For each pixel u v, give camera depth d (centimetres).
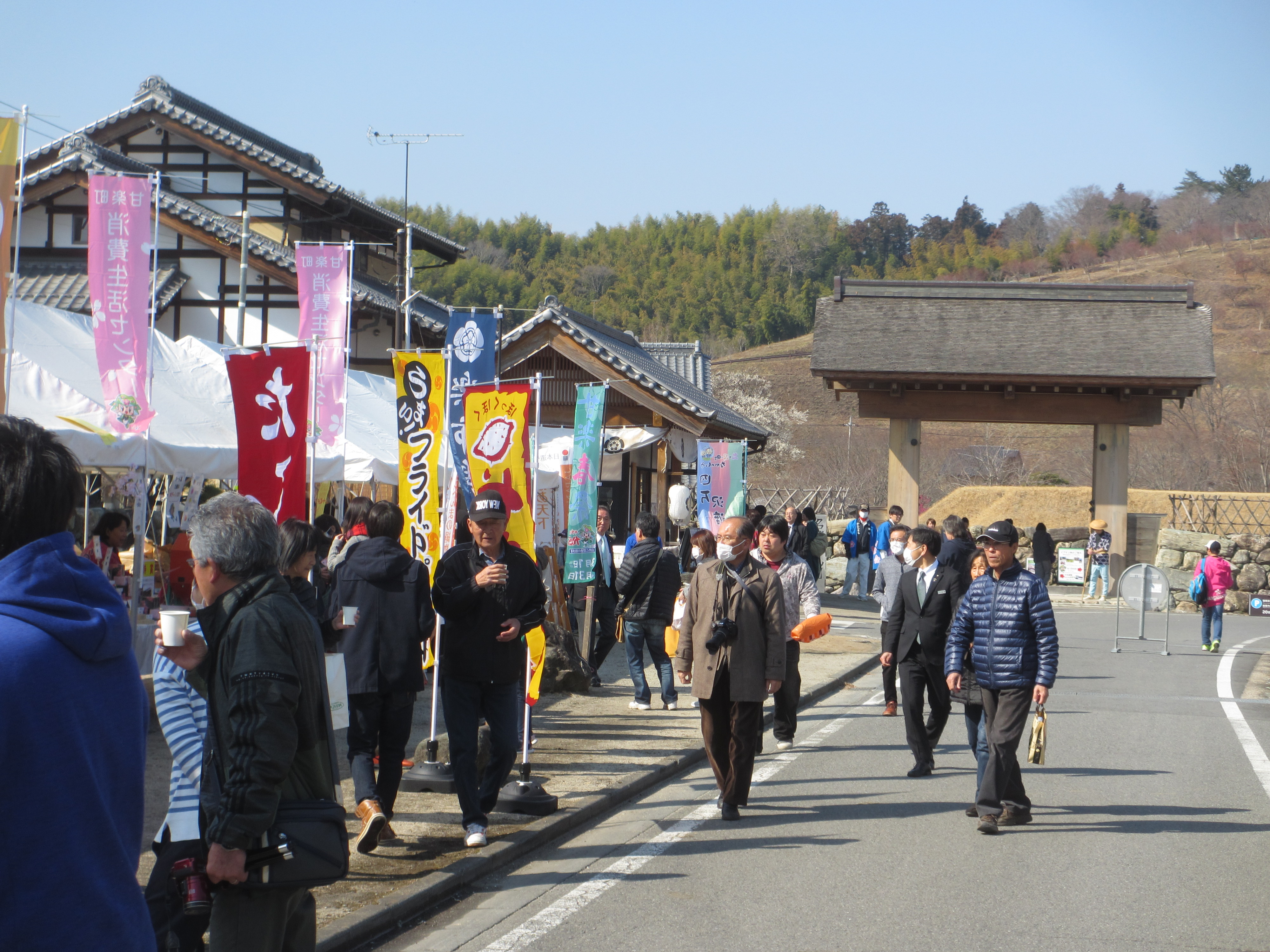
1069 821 976
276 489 1108
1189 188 16688
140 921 288
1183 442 6562
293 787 442
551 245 18375
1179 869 828
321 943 613
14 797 264
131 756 294
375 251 3909
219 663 430
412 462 1080
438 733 1259
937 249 17150
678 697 1606
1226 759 1275
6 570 281
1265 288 11631
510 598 844
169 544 1546
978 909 729
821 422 9931
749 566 993
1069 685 1883
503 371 3039
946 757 1271
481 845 827
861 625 2777
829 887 776
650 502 3453
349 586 815
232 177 3344
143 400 1262
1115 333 3712
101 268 1238
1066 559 4112
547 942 662
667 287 16438
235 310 3031
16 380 1293
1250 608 3622
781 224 17138
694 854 862
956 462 7581
